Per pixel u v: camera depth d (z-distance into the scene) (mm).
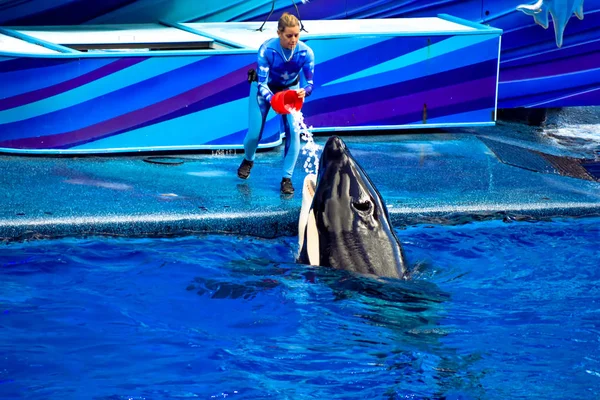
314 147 25203
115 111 23328
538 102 29812
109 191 20484
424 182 22281
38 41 24828
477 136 27578
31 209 18828
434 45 26312
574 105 29969
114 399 11438
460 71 26688
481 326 13930
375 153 25094
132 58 23031
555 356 12875
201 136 24156
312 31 26500
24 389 11656
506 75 29500
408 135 27344
